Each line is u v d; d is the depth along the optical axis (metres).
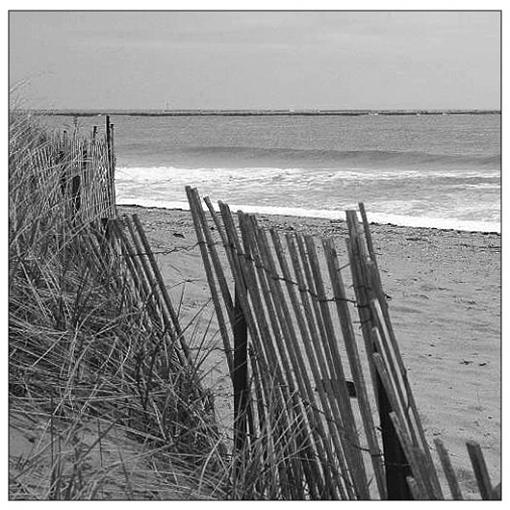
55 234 3.78
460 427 4.03
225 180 19.78
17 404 2.94
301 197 16.08
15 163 3.71
